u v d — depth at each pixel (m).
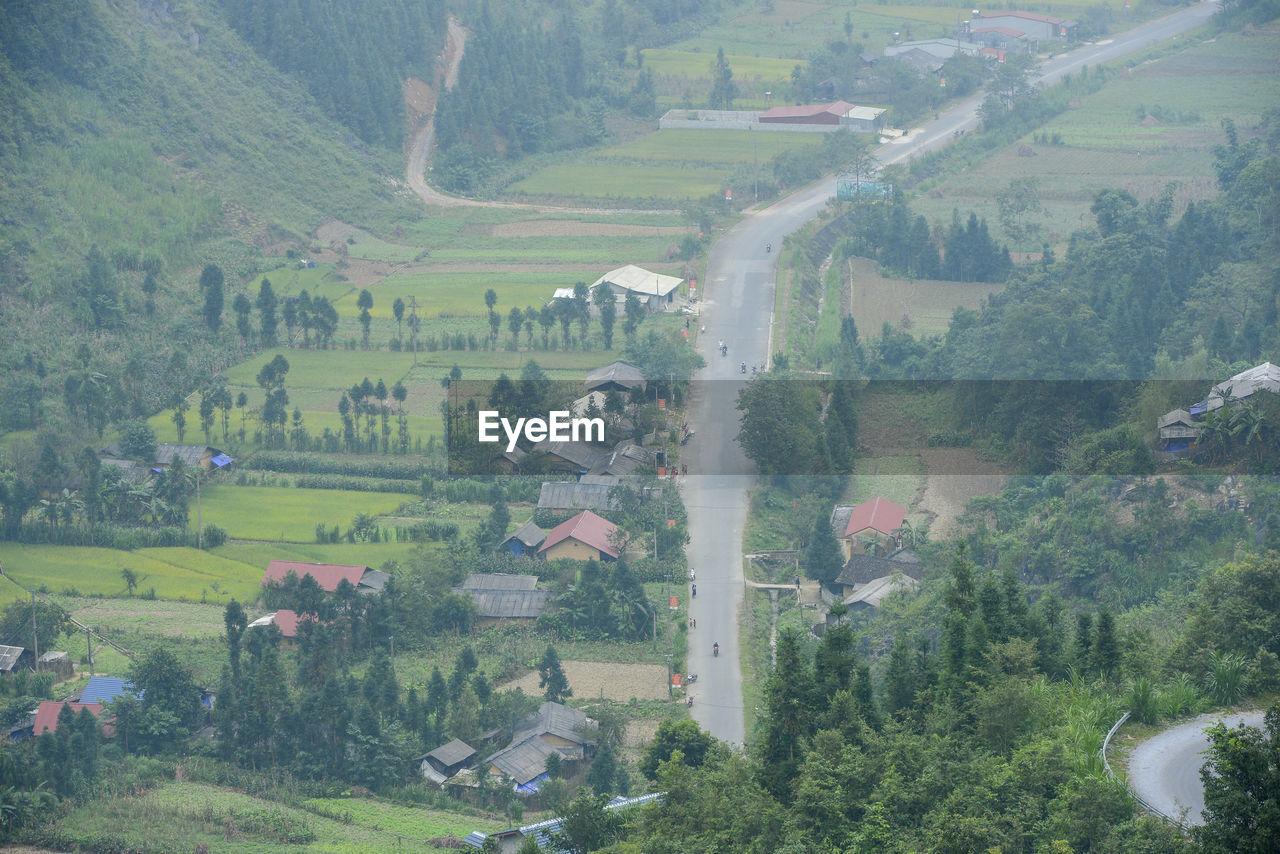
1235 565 133.62
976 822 98.75
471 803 175.75
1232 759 86.00
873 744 117.81
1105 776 101.00
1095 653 127.75
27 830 163.88
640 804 137.25
